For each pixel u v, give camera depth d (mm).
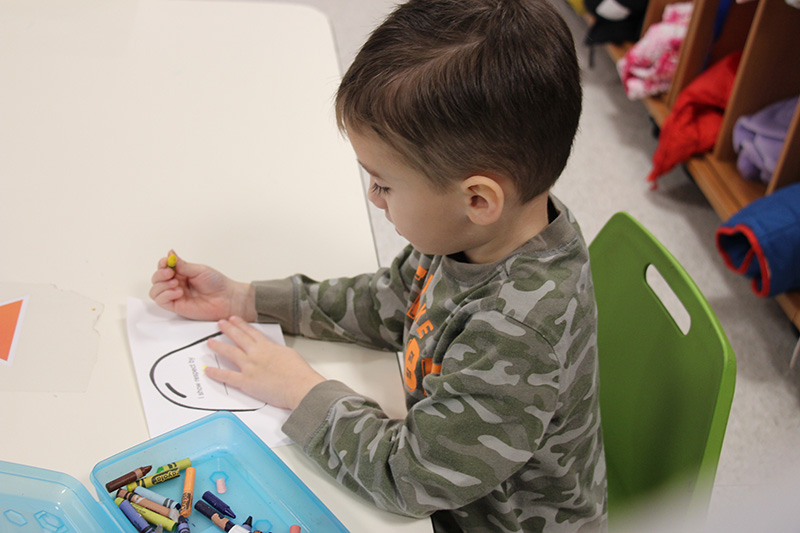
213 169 1029
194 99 1150
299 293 854
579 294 663
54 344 773
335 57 1290
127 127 1079
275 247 932
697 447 784
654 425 880
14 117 1068
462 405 647
